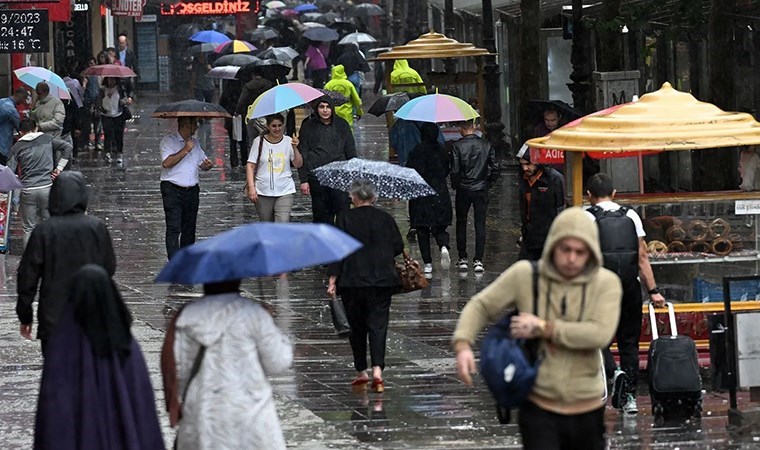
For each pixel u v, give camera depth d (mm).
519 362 18375
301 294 44844
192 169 47844
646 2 59000
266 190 46656
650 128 31266
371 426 28016
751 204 33094
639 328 29172
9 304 42344
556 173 39219
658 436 27125
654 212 33219
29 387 31641
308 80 144125
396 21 167125
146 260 51156
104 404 19609
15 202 58812
